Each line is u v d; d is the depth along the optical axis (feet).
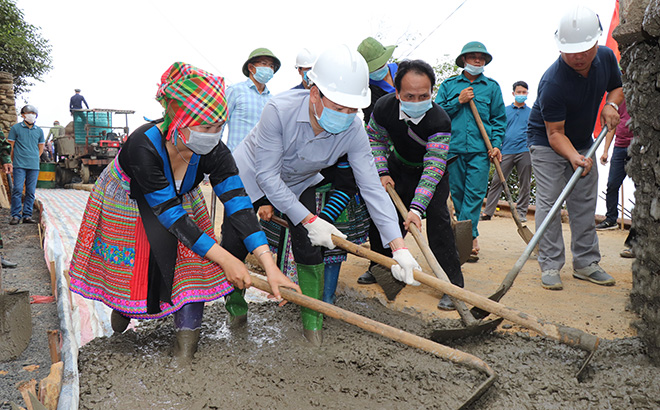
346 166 10.43
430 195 10.83
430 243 11.86
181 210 8.02
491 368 7.70
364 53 12.89
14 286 14.83
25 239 22.66
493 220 27.25
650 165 8.96
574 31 11.62
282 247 10.76
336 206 10.28
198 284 8.64
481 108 15.58
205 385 7.93
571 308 11.48
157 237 8.13
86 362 8.58
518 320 8.23
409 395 7.68
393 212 9.50
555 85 12.50
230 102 17.49
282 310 11.50
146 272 8.48
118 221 8.38
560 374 8.14
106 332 10.47
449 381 8.09
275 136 8.96
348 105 7.91
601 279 13.57
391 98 11.21
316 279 9.50
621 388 7.61
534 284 13.75
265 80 17.54
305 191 10.48
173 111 7.30
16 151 26.50
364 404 7.44
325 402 7.49
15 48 70.33
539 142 13.65
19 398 8.08
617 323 10.40
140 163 7.64
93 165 55.01
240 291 10.23
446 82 16.05
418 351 9.27
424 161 11.07
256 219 8.62
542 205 13.69
